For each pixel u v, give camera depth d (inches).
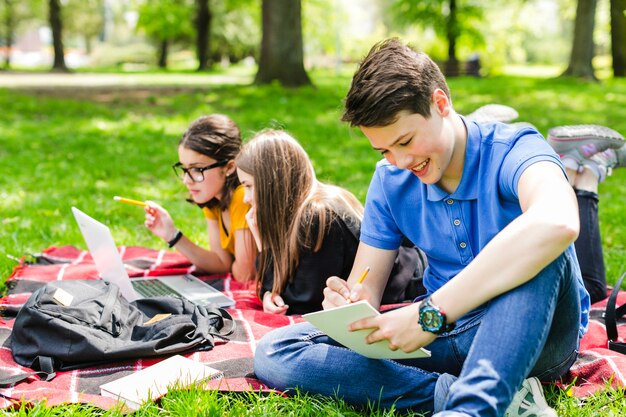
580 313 83.6
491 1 1163.9
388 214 93.9
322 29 1476.4
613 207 219.8
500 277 71.0
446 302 73.0
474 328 83.5
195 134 134.5
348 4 1678.2
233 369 100.7
